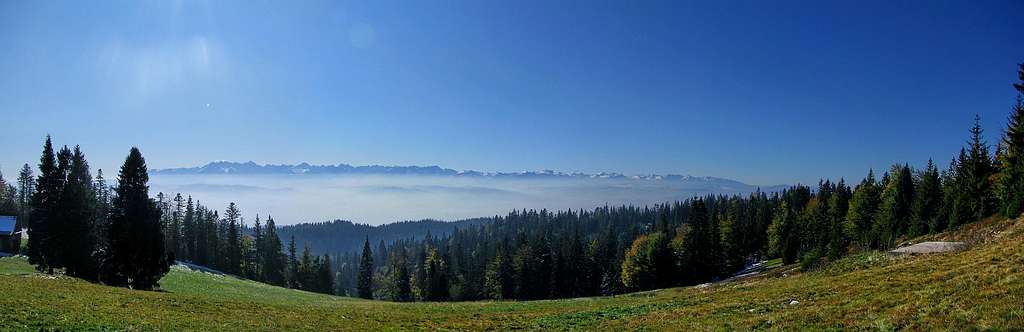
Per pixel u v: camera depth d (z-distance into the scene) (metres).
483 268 121.50
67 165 51.66
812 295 24.61
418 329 28.25
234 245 109.94
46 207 50.28
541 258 98.62
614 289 103.81
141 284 47.75
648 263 93.44
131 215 47.03
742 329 18.92
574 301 42.06
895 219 72.31
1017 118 50.31
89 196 59.56
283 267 119.75
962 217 54.47
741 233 103.12
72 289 31.27
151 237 47.66
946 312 15.74
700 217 89.94
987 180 56.66
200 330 22.86
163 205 110.25
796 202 120.56
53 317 21.59
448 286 117.31
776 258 97.88
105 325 21.42
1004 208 47.00
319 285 119.56
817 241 86.50
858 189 98.50
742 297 28.52
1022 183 45.47
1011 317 13.86
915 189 77.62
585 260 103.00
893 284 22.72
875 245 69.06
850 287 24.64
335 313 33.31
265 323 26.70
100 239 53.75
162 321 24.06
